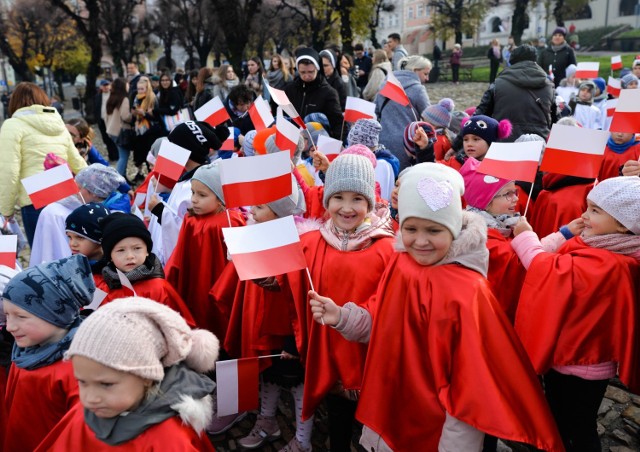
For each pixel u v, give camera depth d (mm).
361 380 2580
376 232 2629
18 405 2283
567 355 2475
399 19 57156
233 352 3301
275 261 2365
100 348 1686
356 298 2555
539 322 2531
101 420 1813
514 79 5020
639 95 3340
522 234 2787
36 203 3652
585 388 2504
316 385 2674
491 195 2996
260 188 2600
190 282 3629
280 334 2988
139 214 4414
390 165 4387
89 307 2742
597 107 8430
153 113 9125
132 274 2947
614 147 4855
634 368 2453
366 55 13438
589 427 2559
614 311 2422
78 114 31781
